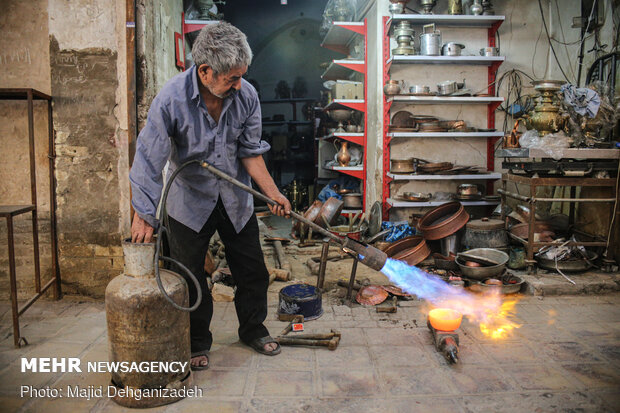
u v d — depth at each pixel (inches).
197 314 97.6
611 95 167.3
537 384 90.5
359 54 257.0
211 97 86.9
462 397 86.0
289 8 394.9
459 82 221.1
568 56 209.2
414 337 112.7
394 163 210.7
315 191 318.3
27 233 138.0
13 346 107.5
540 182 150.9
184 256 94.3
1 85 135.9
